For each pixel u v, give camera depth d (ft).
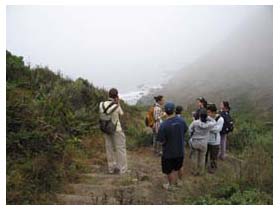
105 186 26.27
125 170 29.40
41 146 27.27
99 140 36.40
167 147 26.05
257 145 37.22
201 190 24.64
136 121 49.85
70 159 29.32
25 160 25.43
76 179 27.25
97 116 40.47
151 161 34.96
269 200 22.70
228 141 41.09
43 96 36.42
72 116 36.73
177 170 26.63
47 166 25.48
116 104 28.89
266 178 25.30
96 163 31.86
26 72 41.32
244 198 22.80
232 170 27.53
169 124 26.05
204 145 29.73
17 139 26.40
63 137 30.81
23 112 28.89
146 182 27.68
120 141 29.30
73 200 23.25
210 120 29.94
